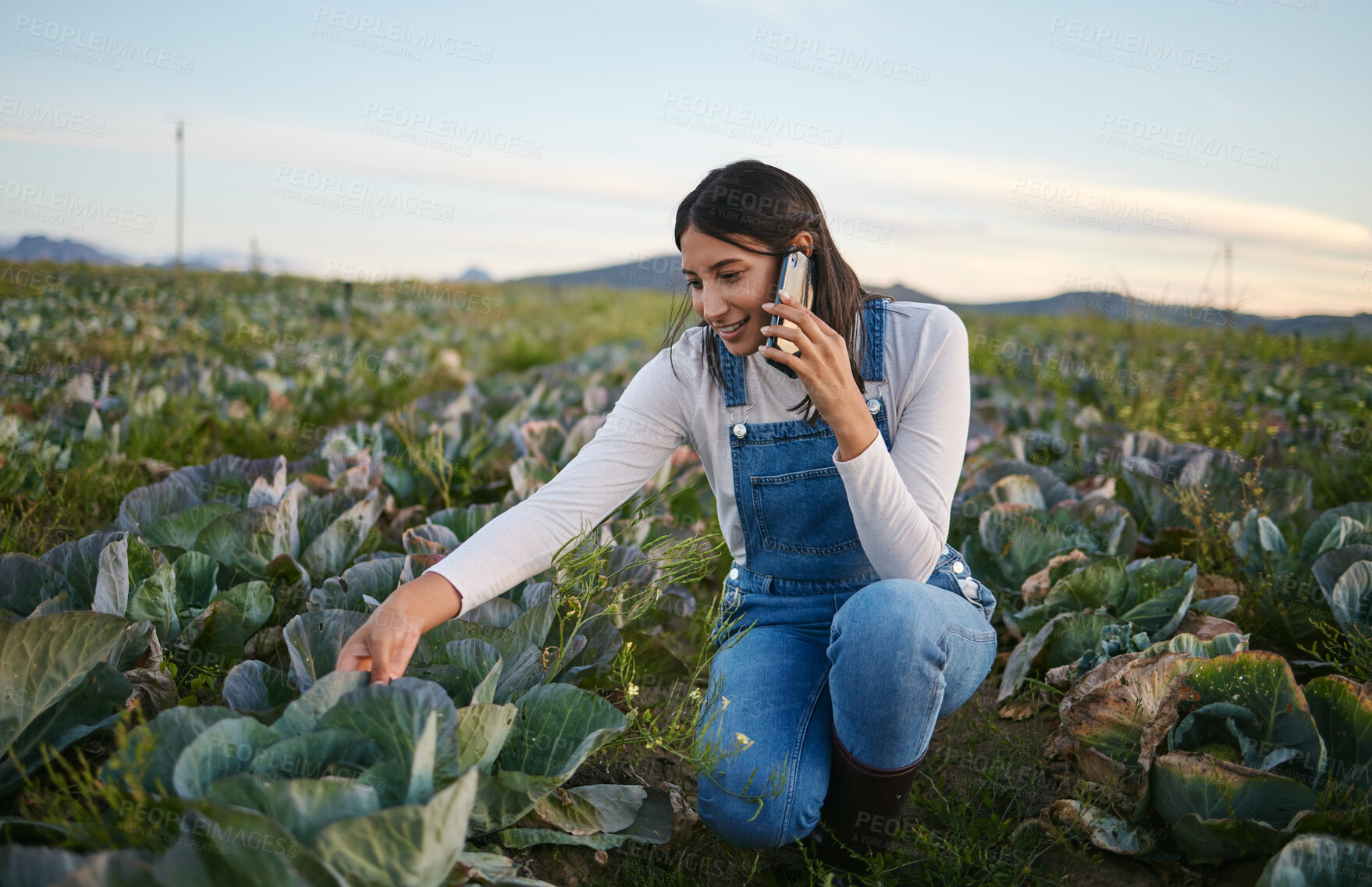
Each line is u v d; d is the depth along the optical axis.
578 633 2.19
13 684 1.59
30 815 1.57
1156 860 1.88
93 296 12.17
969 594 1.93
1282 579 2.86
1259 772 1.74
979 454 4.74
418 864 1.24
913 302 1.95
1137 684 1.98
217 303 13.26
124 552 2.11
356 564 2.48
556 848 1.88
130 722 1.75
